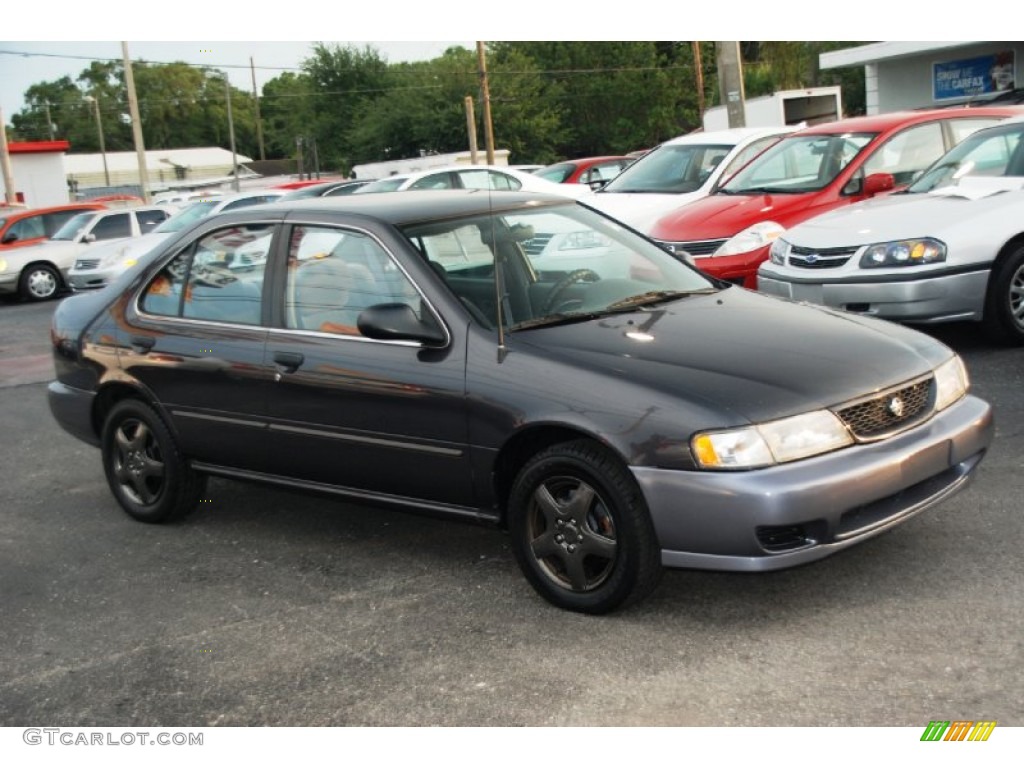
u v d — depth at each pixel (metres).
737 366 4.16
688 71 71.19
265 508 6.12
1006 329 7.94
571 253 5.11
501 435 4.38
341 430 4.92
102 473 7.19
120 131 112.19
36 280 20.33
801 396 4.01
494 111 66.62
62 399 6.19
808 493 3.85
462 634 4.31
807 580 4.49
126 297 5.92
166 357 5.58
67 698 4.09
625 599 4.20
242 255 5.42
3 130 37.62
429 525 5.62
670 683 3.78
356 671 4.09
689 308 4.82
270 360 5.13
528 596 4.61
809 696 3.61
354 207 5.21
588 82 71.88
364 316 4.57
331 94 76.69
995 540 4.71
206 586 5.07
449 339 4.59
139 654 4.41
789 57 66.94
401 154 69.00
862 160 9.86
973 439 4.41
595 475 4.14
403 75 72.44
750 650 3.96
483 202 5.32
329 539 5.55
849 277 7.87
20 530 6.14
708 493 3.88
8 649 4.57
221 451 5.50
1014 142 8.55
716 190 10.75
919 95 25.44
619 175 12.62
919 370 4.36
